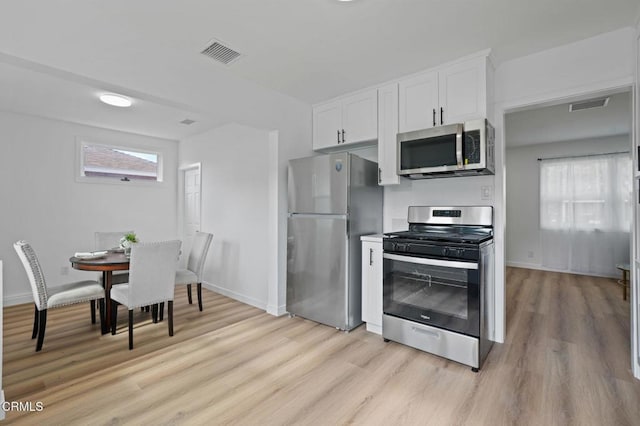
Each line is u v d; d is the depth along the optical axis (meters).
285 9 1.86
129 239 3.33
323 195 2.96
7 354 2.41
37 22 1.74
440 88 2.56
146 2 1.80
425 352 2.42
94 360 2.32
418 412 1.71
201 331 2.89
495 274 2.58
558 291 4.26
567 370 2.14
